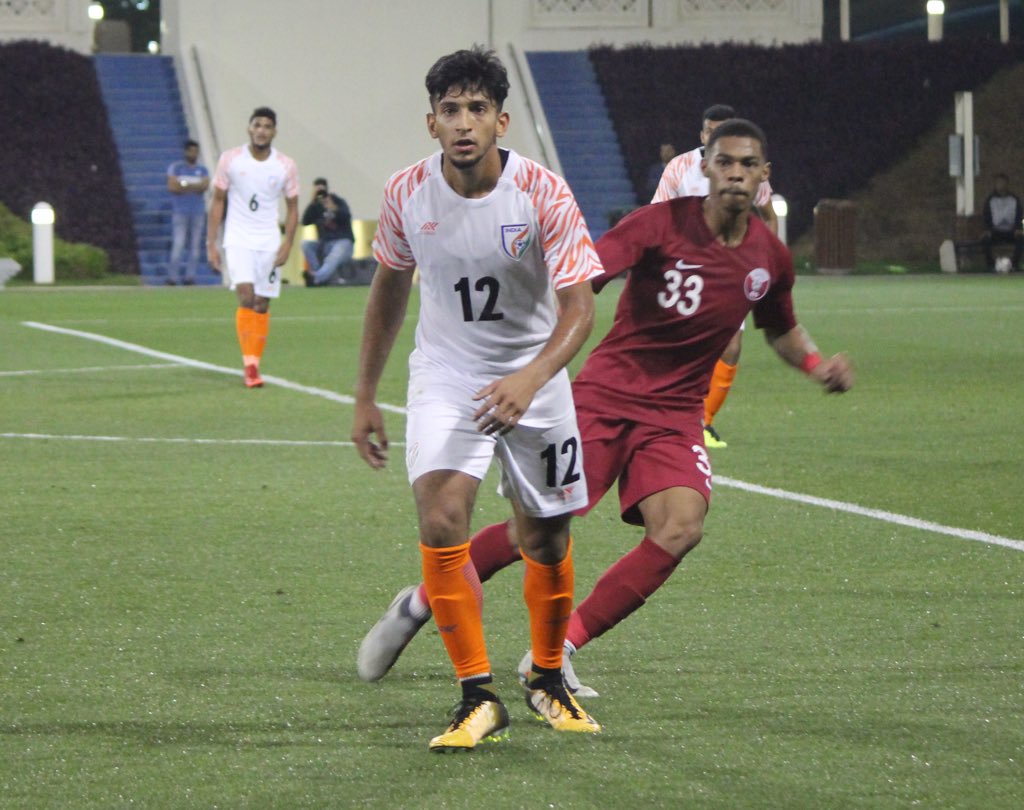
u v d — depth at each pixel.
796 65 118.81
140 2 180.00
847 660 16.20
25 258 96.56
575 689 15.00
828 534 22.58
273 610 18.39
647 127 115.31
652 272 16.00
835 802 12.21
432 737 13.91
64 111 106.75
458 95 13.07
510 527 15.77
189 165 95.00
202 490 26.27
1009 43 122.88
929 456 29.70
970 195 109.88
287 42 113.69
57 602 18.72
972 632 17.28
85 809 12.12
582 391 16.22
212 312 71.06
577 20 120.75
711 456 29.81
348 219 95.50
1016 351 50.53
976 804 12.15
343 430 33.59
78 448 30.91
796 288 88.75
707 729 14.04
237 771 12.99
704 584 19.56
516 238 13.48
